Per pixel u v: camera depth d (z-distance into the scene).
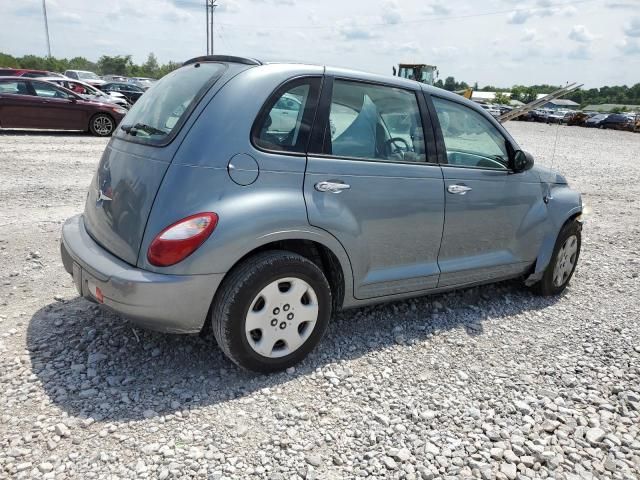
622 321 4.39
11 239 5.27
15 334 3.51
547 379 3.42
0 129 14.61
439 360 3.59
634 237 7.24
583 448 2.78
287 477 2.43
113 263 2.95
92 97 15.61
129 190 3.02
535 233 4.48
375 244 3.49
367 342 3.75
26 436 2.55
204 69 3.34
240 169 2.92
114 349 3.40
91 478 2.34
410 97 3.73
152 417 2.78
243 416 2.84
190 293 2.82
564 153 18.77
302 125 3.17
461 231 3.96
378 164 3.45
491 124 4.23
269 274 2.99
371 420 2.89
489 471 2.54
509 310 4.50
